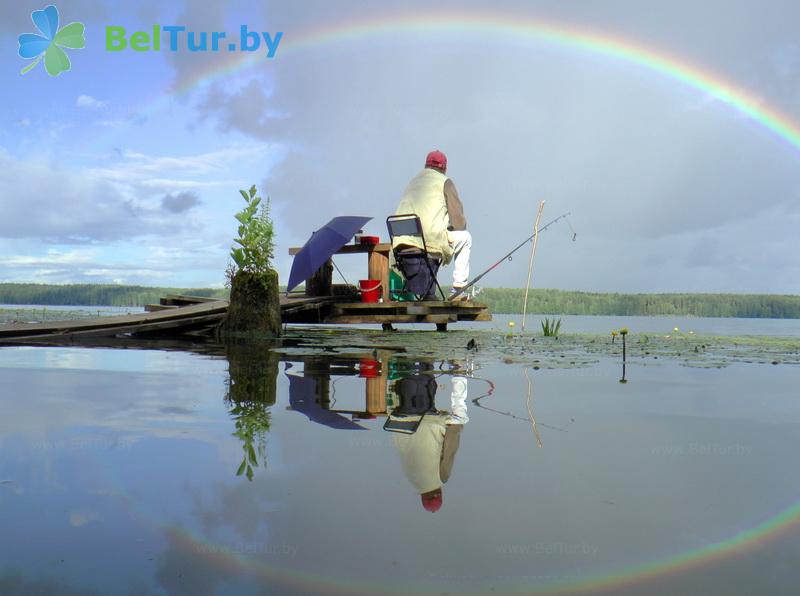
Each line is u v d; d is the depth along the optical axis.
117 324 6.16
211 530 0.90
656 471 1.26
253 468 1.23
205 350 4.51
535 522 0.96
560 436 1.59
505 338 6.44
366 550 0.84
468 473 1.23
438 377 2.92
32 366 3.30
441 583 0.75
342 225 7.74
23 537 0.88
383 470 1.23
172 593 0.71
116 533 0.90
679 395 2.41
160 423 1.70
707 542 0.89
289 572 0.77
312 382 2.67
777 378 3.04
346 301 8.98
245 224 6.63
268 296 6.71
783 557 0.84
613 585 0.75
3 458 1.29
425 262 8.15
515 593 0.72
